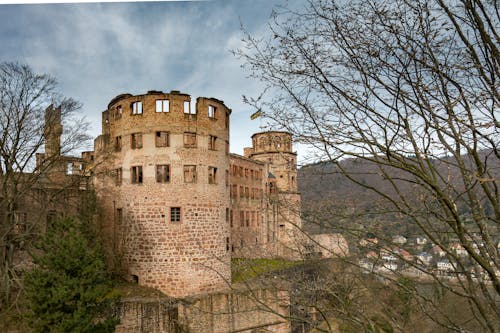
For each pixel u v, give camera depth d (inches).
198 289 992.9
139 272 997.2
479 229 211.6
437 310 242.5
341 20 213.6
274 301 348.5
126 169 1047.0
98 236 1035.9
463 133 190.2
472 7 188.7
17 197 916.0
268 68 231.9
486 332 220.4
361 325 274.5
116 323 695.7
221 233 1067.9
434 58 196.7
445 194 205.9
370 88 209.5
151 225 1000.9
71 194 1168.2
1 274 828.0
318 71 223.6
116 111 1103.6
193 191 1021.8
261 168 2059.5
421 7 195.8
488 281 257.0
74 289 632.4
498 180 171.6
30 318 634.8
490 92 185.5
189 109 1045.8
